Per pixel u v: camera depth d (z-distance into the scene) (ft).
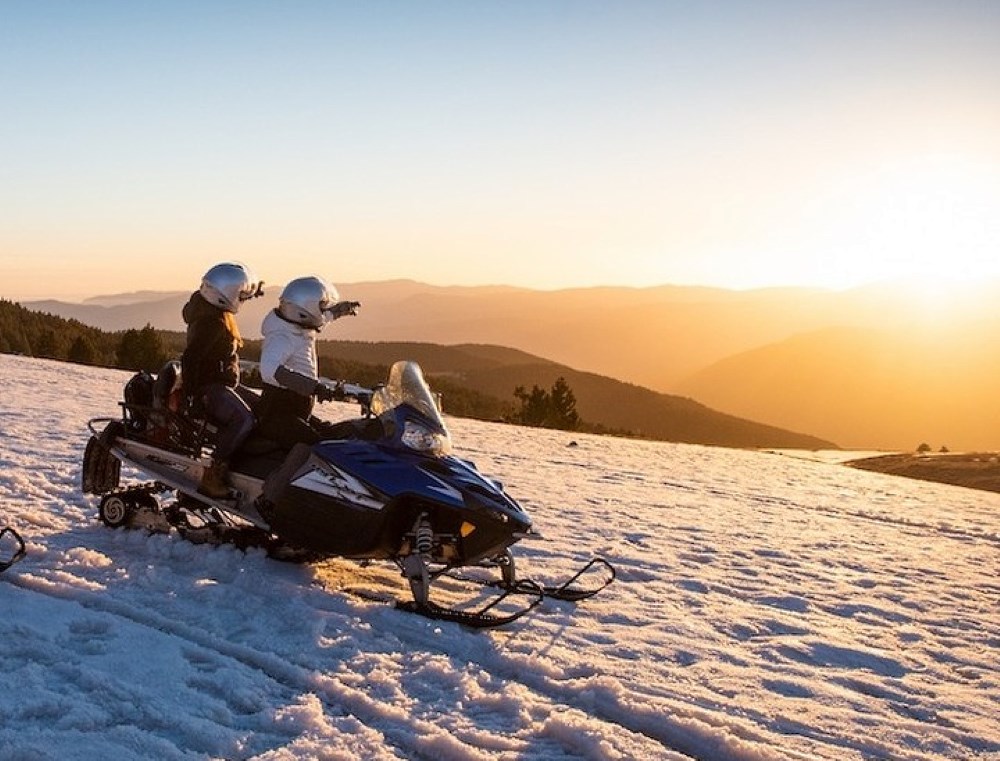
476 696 14.84
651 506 41.45
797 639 20.72
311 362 21.22
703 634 20.16
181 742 12.33
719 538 34.35
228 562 20.89
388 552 19.81
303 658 15.81
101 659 14.57
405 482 19.07
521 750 13.16
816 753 14.14
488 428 81.35
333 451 19.83
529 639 18.26
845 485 65.51
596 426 157.79
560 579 23.80
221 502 21.45
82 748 11.67
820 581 28.27
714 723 14.76
